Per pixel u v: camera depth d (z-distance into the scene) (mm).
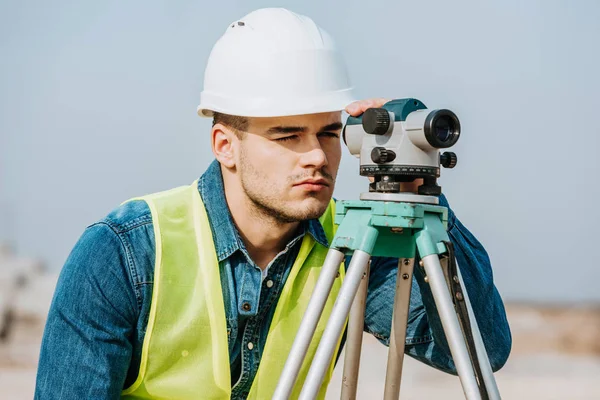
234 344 4016
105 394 3793
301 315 4078
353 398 3918
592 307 16406
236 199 3967
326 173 3801
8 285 14406
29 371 11711
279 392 3373
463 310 3457
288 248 4012
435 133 3422
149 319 3881
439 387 11227
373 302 4219
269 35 3914
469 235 4051
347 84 3947
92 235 3885
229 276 4000
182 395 3943
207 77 4066
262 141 3793
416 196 3482
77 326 3807
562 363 13070
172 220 3980
